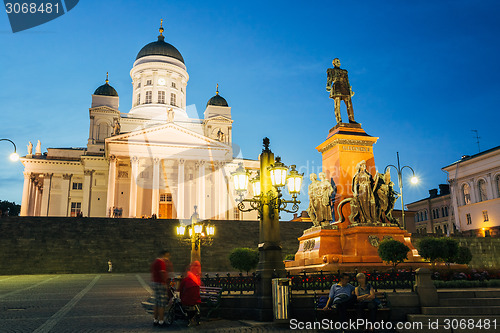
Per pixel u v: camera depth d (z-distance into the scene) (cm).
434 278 1400
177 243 4256
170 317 1101
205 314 1222
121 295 1853
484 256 4275
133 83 8562
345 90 1828
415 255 1568
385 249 1377
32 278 3019
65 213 7056
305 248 1689
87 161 7044
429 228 7700
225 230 4688
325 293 1124
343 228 1611
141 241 4259
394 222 1641
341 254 1580
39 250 3928
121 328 1039
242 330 1005
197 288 1110
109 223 4566
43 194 7106
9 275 3434
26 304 1527
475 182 6134
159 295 1082
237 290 1223
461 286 1322
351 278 1148
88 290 2098
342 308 992
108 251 4031
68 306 1467
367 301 992
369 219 1592
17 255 3812
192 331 999
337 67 1870
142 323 1115
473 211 6125
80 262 3828
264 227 1160
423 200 7912
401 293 1092
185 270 1162
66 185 7181
